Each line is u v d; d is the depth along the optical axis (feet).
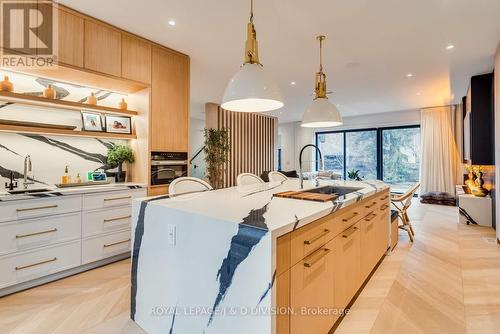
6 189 8.73
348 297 6.53
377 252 9.02
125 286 7.94
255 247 3.79
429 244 11.84
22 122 8.61
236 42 10.96
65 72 9.00
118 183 10.87
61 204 8.27
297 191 7.55
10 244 7.30
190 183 7.81
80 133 9.82
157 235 5.45
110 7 8.48
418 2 8.11
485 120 15.02
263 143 28.89
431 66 13.55
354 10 8.54
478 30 9.84
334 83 16.40
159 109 11.14
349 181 11.19
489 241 12.23
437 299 7.22
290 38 10.51
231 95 6.23
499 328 5.99
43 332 5.81
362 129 28.43
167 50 11.44
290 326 4.16
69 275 8.58
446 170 23.21
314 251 4.85
